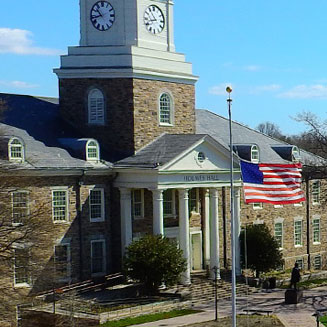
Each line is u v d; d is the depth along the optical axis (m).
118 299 54.34
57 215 56.34
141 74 62.25
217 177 62.38
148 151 61.47
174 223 64.00
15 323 45.91
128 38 62.97
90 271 58.34
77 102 63.62
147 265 54.22
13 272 45.47
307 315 51.16
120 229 59.97
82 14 63.88
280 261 65.81
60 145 59.72
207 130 72.50
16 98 63.69
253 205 70.88
